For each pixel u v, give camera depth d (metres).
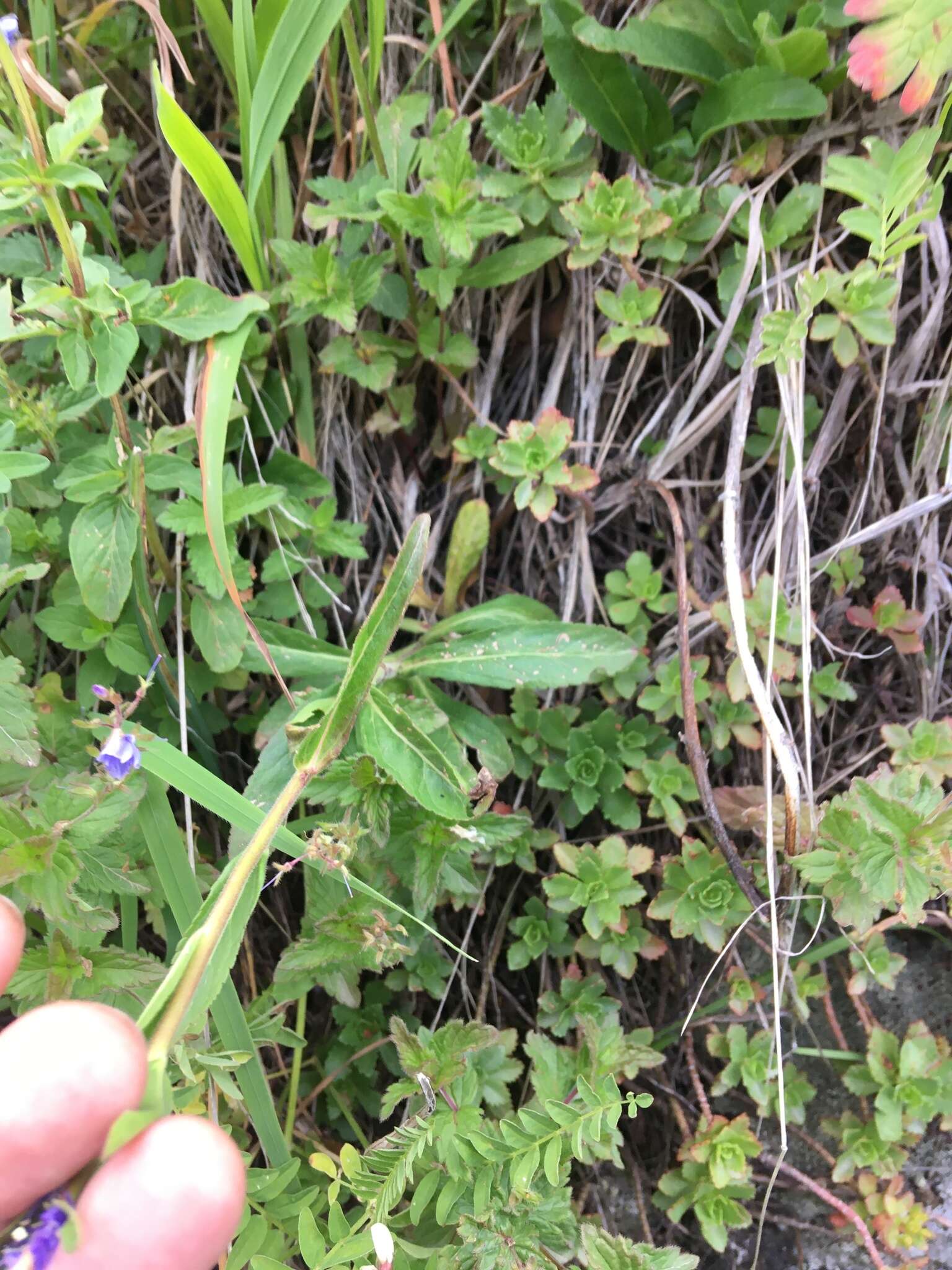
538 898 0.25
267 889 0.24
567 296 0.24
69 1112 0.12
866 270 0.20
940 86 0.21
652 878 0.25
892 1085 0.22
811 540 0.25
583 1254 0.19
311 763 0.15
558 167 0.22
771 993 0.24
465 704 0.23
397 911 0.22
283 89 0.19
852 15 0.17
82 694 0.21
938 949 0.25
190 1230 0.12
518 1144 0.17
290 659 0.21
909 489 0.24
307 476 0.23
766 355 0.20
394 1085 0.19
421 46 0.23
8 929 0.14
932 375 0.23
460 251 0.20
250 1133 0.22
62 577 0.21
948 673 0.25
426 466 0.25
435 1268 0.17
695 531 0.24
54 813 0.16
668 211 0.22
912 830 0.18
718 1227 0.22
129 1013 0.18
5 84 0.19
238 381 0.23
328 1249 0.19
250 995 0.23
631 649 0.21
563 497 0.24
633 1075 0.20
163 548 0.22
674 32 0.21
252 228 0.21
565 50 0.21
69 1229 0.11
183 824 0.23
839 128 0.22
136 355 0.23
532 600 0.23
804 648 0.21
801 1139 0.25
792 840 0.21
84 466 0.20
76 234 0.17
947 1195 0.24
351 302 0.21
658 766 0.23
